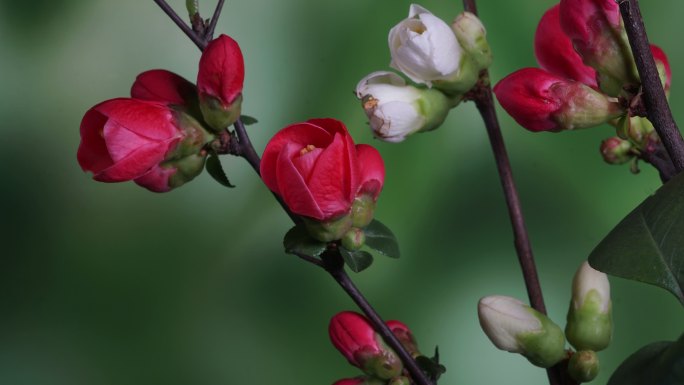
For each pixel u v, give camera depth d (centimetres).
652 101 59
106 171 60
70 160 88
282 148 59
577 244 85
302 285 87
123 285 88
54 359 88
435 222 85
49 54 87
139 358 88
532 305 64
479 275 85
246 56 85
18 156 88
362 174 60
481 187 85
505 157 64
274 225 87
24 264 88
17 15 86
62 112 87
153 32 86
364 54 85
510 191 64
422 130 64
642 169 85
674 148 59
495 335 62
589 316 62
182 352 88
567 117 60
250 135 85
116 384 88
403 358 62
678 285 57
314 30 85
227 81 61
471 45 64
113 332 88
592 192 85
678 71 84
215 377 88
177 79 62
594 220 85
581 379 62
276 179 59
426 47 63
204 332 88
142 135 60
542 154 85
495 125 65
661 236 57
